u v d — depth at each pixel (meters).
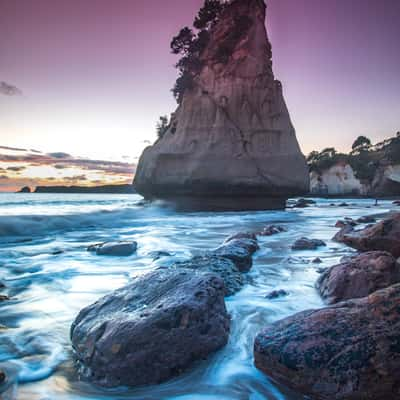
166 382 2.47
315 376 2.21
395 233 6.42
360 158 75.31
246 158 27.33
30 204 30.31
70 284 5.21
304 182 28.78
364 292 3.83
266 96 29.80
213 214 23.55
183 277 3.38
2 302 4.29
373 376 2.10
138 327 2.55
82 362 2.61
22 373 2.53
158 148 30.45
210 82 30.19
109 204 32.66
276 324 2.75
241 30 30.42
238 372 2.57
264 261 6.67
